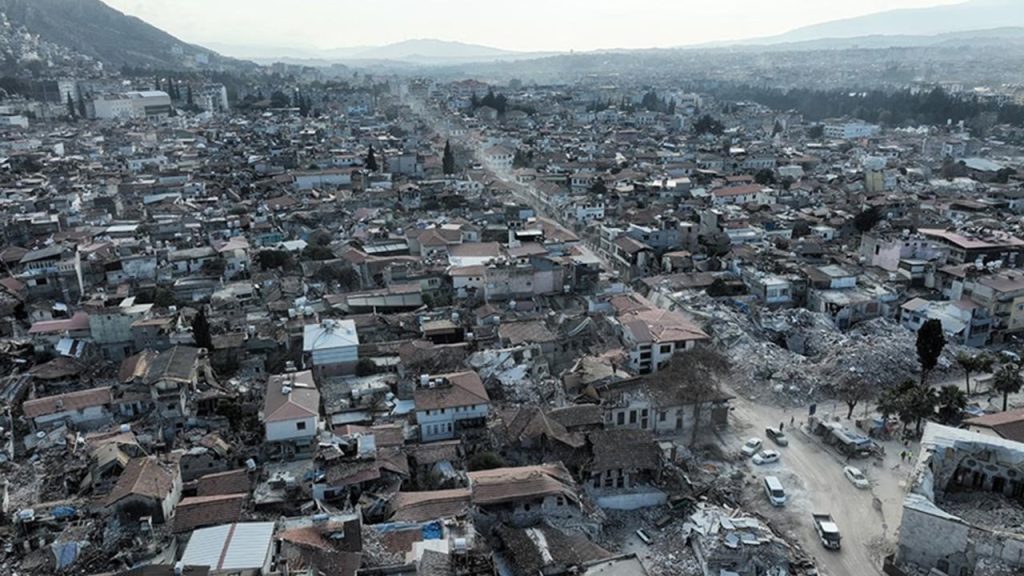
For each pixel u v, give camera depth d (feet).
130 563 223.30
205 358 361.30
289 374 331.98
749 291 478.59
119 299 431.43
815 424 331.57
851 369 374.84
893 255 506.48
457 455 290.76
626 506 275.59
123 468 269.03
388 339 405.80
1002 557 229.45
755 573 236.43
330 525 223.10
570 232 610.65
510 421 308.60
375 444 281.33
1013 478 268.82
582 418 307.37
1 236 558.15
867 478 296.51
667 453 306.14
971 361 366.84
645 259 536.42
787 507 278.05
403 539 226.79
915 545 243.81
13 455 299.58
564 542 238.89
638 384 336.70
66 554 229.25
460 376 328.08
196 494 259.80
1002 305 422.00
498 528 245.86
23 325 428.15
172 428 317.63
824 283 462.60
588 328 395.96
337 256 529.86
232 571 193.36
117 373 370.53
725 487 288.51
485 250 522.47
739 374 377.91
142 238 547.90
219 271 495.82
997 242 517.14
